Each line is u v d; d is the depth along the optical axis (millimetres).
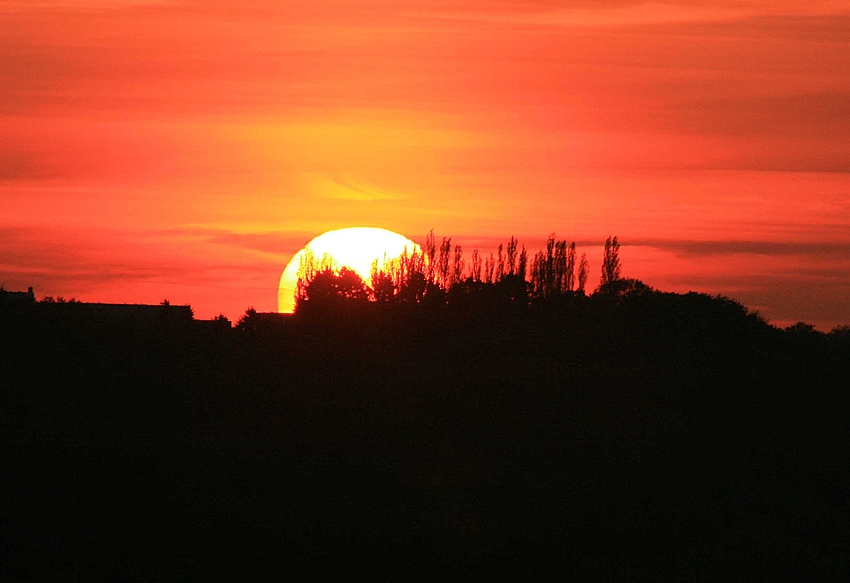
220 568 127188
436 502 156000
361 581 125812
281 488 159125
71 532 136625
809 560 138375
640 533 147125
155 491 153250
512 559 135000
